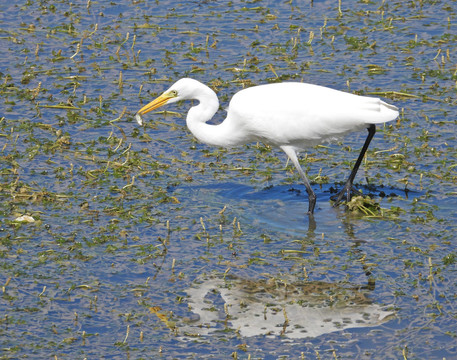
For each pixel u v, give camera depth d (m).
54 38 21.16
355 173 13.89
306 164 15.51
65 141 15.92
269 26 21.97
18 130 16.48
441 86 18.47
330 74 19.16
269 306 10.92
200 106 14.20
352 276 11.64
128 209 13.57
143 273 11.73
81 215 13.33
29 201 13.76
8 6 23.06
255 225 13.25
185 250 12.37
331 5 23.34
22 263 11.92
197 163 15.37
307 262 12.04
